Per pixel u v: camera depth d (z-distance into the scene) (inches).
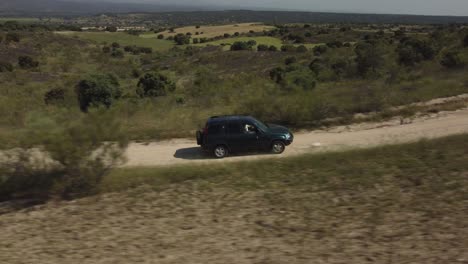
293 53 3176.7
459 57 1255.5
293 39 4714.6
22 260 277.4
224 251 276.8
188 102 1073.5
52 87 1968.5
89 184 430.6
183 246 288.7
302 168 461.7
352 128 751.1
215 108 930.1
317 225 311.6
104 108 474.6
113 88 1407.5
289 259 259.3
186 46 4758.9
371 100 879.1
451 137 542.9
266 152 631.8
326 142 666.8
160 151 656.4
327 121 790.5
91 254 283.1
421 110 845.8
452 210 315.0
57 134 429.1
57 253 287.4
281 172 454.3
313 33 5044.3
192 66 2962.6
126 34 5802.2
